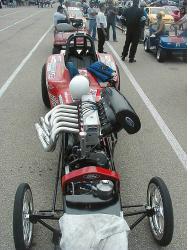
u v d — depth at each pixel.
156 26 14.84
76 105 4.60
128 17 12.35
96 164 3.85
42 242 3.98
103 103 4.42
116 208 3.39
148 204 4.02
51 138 4.02
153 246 3.94
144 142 6.34
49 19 32.34
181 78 10.80
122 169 5.46
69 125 4.09
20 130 6.67
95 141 4.00
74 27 14.52
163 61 13.27
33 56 13.47
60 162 4.76
